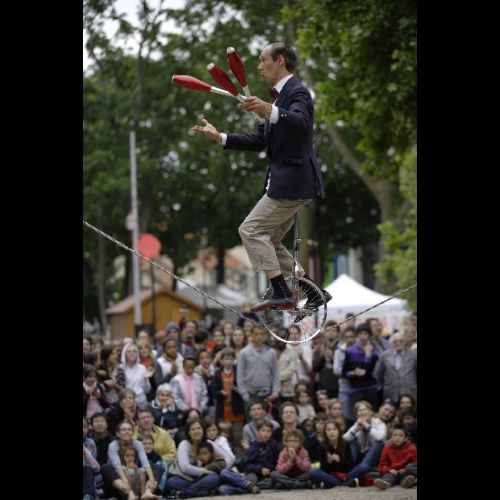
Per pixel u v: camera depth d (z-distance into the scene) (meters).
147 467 20.12
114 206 65.88
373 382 23.83
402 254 46.41
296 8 33.62
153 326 44.53
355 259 84.88
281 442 22.23
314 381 25.08
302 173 13.05
